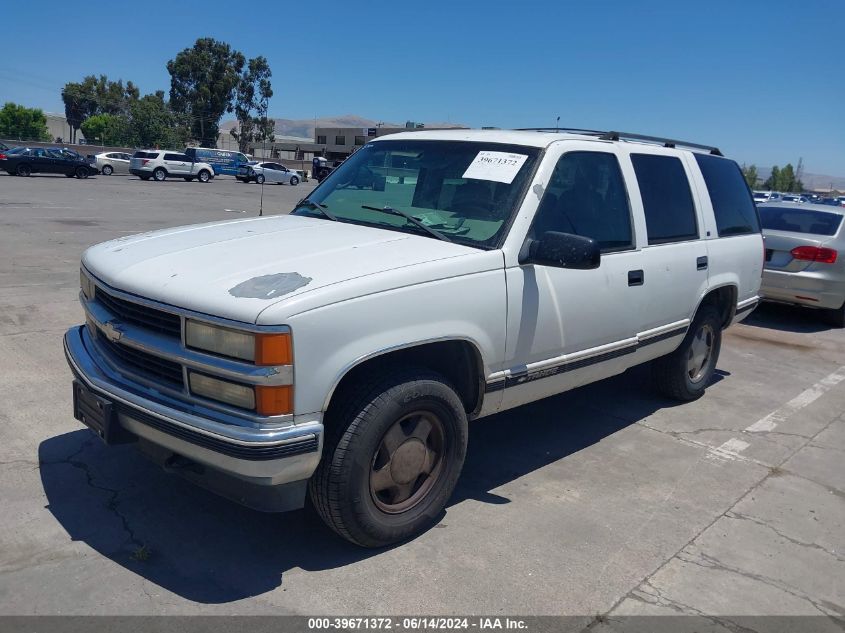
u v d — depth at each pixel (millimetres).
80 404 3678
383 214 4293
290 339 2975
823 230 9664
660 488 4531
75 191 26406
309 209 4684
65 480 4137
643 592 3408
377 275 3309
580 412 5852
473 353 3789
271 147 76562
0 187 25750
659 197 5215
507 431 5355
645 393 6406
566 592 3365
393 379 3381
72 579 3244
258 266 3393
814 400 6559
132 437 3488
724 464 4977
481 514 4051
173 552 3502
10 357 6152
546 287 4055
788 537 4020
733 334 9219
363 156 4969
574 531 3926
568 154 4398
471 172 4289
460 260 3641
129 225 16125
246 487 3225
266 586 3271
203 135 74562
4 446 4520
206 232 4129
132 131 65812
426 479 3766
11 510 3789
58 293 8578
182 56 72625
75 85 94125
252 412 3014
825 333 9508
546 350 4160
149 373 3361
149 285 3318
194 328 3113
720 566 3678
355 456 3281
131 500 3961
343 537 3492
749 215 6523
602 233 4598
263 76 76125
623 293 4648
